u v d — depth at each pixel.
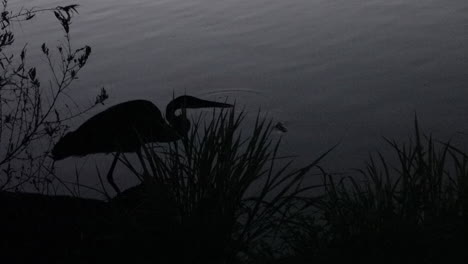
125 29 9.46
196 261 3.43
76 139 5.56
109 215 4.10
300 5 9.84
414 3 9.26
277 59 7.59
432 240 3.08
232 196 3.49
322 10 9.44
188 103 6.17
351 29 8.38
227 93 6.77
